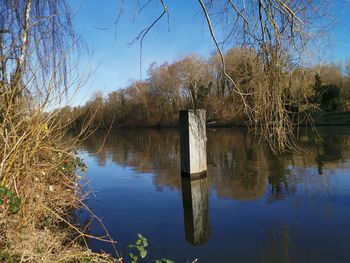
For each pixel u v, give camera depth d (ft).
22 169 12.78
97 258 12.46
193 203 23.85
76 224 19.12
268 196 24.27
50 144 15.15
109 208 23.30
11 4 17.35
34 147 12.96
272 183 27.96
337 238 16.51
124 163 45.21
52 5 18.03
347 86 103.35
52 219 15.49
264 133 15.15
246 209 21.63
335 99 96.94
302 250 15.43
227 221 19.69
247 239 16.97
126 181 32.63
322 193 24.12
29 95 13.10
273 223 18.92
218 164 39.06
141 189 28.94
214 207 22.53
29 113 13.07
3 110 12.96
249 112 15.47
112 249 16.19
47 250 11.32
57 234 14.25
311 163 35.40
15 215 11.59
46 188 14.71
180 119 32.35
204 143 32.27
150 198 25.84
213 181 30.12
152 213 21.98
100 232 18.49
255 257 14.99
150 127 164.66
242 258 14.99
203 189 27.53
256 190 26.09
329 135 62.03
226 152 49.42
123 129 163.02
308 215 19.83
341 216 19.38
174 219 20.65
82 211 22.31
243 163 38.58
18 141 12.00
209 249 16.05
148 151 58.34
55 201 16.44
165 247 16.48
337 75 93.61
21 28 17.03
